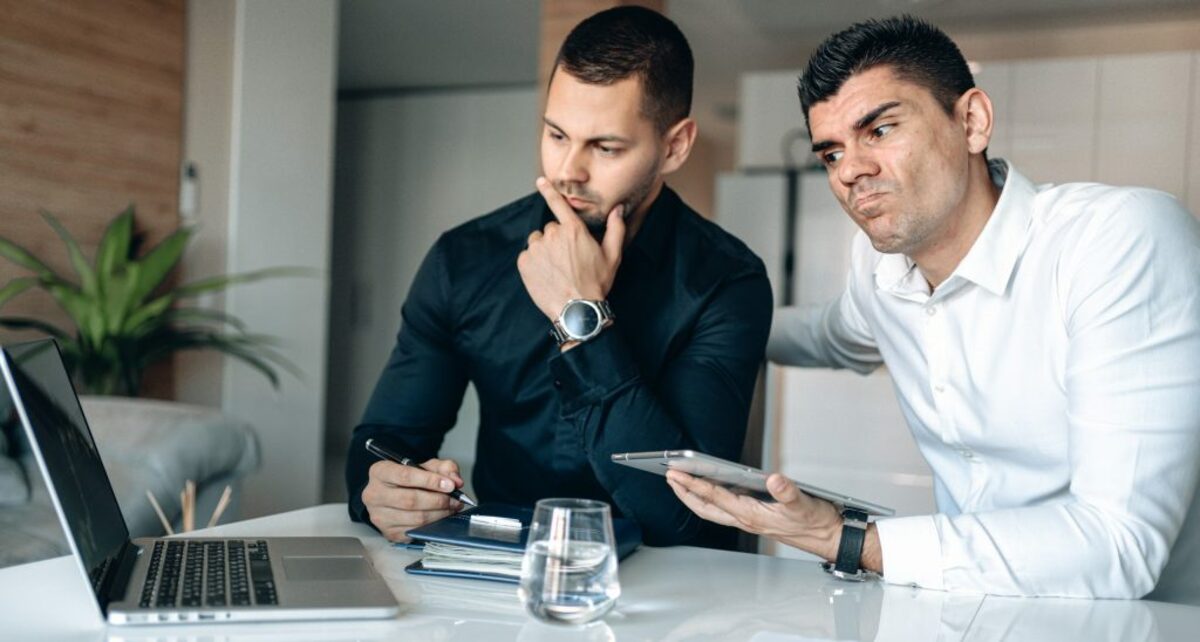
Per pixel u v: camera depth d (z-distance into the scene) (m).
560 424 1.47
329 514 1.42
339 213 7.71
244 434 2.97
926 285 1.44
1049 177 5.27
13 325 3.25
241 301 4.34
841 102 1.27
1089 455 1.16
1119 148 5.14
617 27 1.33
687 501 1.16
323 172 4.74
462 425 7.12
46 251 3.58
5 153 3.42
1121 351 1.17
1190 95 5.01
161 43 3.96
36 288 3.56
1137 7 5.27
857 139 1.28
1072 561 1.10
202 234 4.18
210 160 4.20
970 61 5.83
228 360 4.29
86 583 0.88
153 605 0.89
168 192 4.03
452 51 6.36
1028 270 1.32
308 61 4.63
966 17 5.56
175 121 4.04
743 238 5.70
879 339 1.57
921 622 0.99
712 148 7.80
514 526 1.17
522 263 1.36
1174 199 1.27
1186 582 1.37
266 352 4.18
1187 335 1.17
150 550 1.11
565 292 1.33
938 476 1.53
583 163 1.34
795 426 3.26
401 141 7.53
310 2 4.62
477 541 1.08
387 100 7.57
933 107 1.26
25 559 2.23
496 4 5.38
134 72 3.86
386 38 6.12
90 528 0.98
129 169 3.86
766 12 5.63
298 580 1.00
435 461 1.26
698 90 7.23
